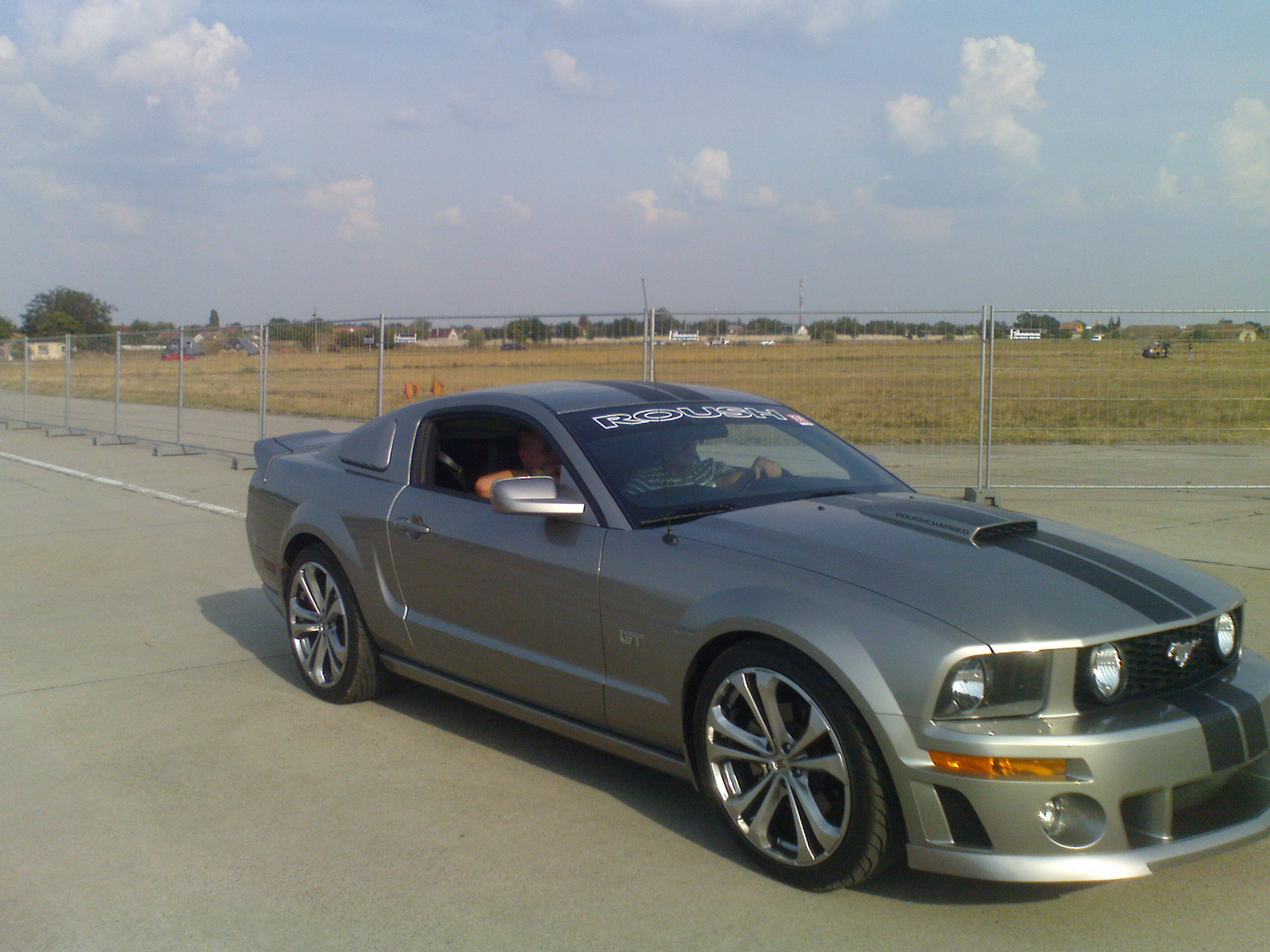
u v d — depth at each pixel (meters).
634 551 3.69
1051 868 2.82
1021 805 2.83
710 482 4.10
